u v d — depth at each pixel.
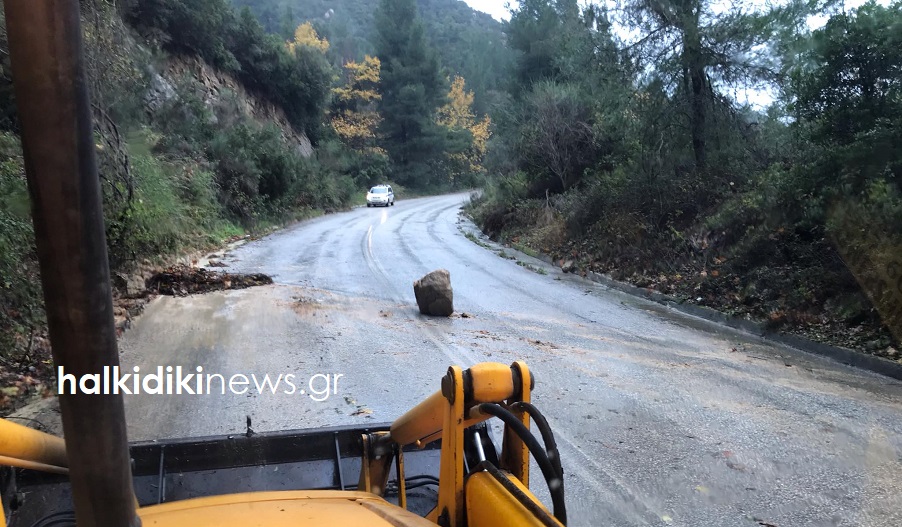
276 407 6.05
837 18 10.45
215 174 24.95
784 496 4.49
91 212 0.90
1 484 2.61
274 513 1.79
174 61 31.28
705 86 16.98
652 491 4.54
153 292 11.67
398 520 1.77
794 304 10.29
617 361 8.12
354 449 3.35
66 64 0.86
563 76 27.27
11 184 7.83
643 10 17.16
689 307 11.97
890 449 5.31
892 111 9.85
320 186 38.69
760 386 7.14
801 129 11.57
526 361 7.91
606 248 16.77
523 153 26.69
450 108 76.88
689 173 16.97
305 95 46.56
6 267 7.35
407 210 42.31
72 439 0.94
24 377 6.32
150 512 1.86
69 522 2.59
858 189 10.20
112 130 12.95
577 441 5.41
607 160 23.17
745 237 12.88
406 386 6.77
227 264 15.51
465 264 17.23
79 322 0.90
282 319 9.83
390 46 68.50
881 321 8.88
